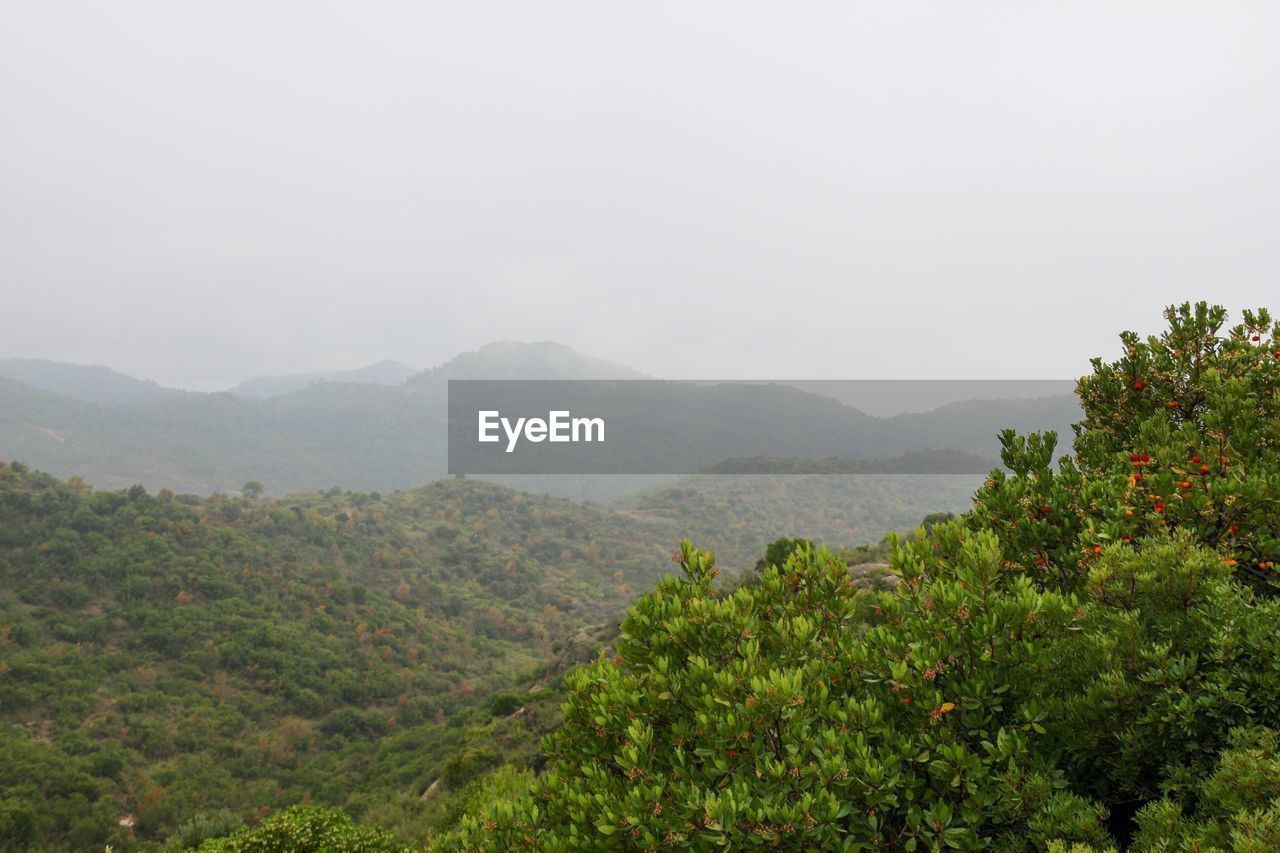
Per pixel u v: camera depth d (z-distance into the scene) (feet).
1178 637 11.91
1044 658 12.47
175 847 35.63
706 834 10.82
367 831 37.78
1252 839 8.50
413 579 494.18
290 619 369.91
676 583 17.37
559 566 624.59
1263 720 10.73
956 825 11.60
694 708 13.53
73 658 281.74
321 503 594.24
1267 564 14.38
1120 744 11.60
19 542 337.31
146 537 372.79
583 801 12.81
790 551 17.74
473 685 366.84
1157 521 15.17
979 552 14.12
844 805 10.96
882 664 13.47
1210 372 19.86
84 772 209.77
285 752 263.29
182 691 284.82
